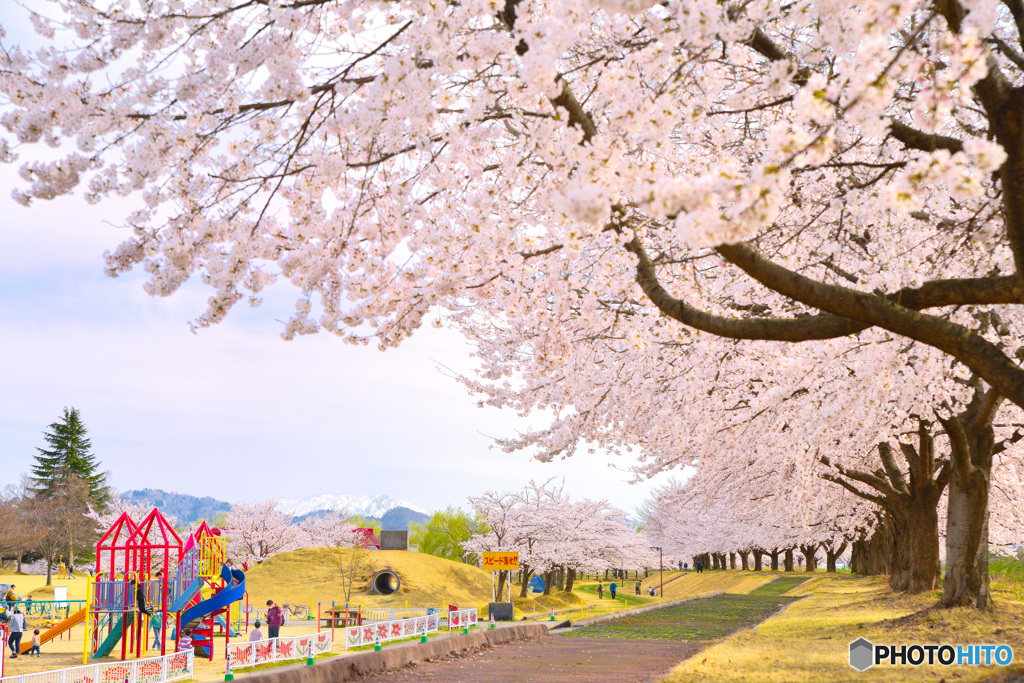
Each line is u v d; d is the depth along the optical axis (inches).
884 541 1802.4
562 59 303.1
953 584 619.5
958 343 229.5
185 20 243.4
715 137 292.2
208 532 906.1
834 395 439.2
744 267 228.4
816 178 365.1
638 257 278.1
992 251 343.3
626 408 515.8
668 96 193.2
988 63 209.0
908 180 147.4
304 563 1914.4
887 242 376.5
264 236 289.0
